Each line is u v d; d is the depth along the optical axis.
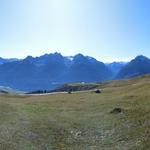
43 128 42.09
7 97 99.50
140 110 48.75
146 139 32.56
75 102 77.38
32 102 79.38
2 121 43.03
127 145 32.47
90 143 35.34
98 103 70.19
